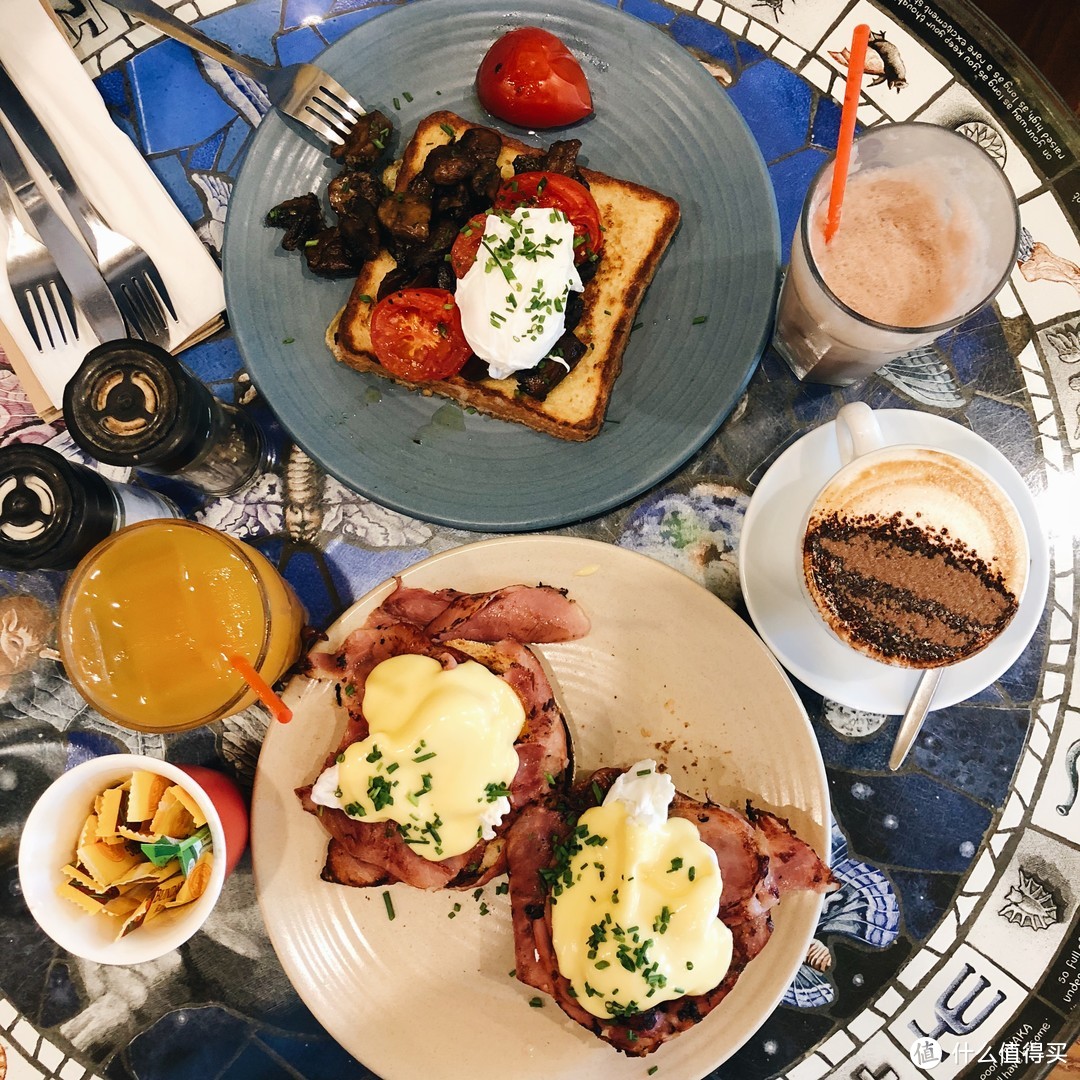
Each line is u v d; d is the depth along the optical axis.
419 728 0.53
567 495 0.56
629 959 0.50
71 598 0.52
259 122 0.60
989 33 0.59
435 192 0.56
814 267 0.50
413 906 0.55
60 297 0.58
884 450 0.50
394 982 0.55
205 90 0.61
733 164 0.57
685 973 0.51
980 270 0.52
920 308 0.53
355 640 0.55
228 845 0.54
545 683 0.55
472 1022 0.54
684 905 0.51
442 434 0.57
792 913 0.53
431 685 0.54
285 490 0.59
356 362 0.57
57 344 0.58
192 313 0.58
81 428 0.52
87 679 0.52
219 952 0.57
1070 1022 0.54
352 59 0.58
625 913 0.51
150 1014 0.57
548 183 0.55
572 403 0.56
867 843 0.56
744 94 0.60
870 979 0.55
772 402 0.59
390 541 0.59
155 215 0.58
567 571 0.55
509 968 0.55
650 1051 0.52
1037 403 0.58
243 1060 0.56
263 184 0.58
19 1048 0.57
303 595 0.59
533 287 0.53
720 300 0.56
